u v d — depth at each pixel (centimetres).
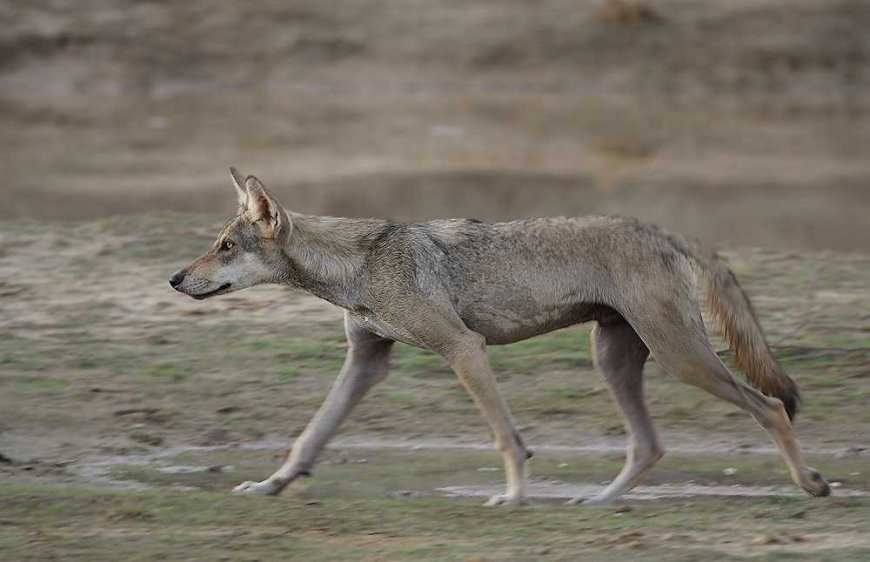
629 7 5384
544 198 3381
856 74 5238
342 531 1295
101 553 1208
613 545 1230
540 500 1547
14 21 5244
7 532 1274
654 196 3434
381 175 3638
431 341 1505
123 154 3872
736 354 1532
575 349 2008
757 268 2403
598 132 4391
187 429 1800
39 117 4438
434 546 1232
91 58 5153
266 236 1516
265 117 4541
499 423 1494
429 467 1670
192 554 1206
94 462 1688
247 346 2036
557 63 5238
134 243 2478
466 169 3750
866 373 1917
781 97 5088
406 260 1501
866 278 2347
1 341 2048
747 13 5438
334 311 2172
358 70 5228
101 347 2031
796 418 1803
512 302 1509
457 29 5384
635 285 1484
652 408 1841
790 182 3644
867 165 3912
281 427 1812
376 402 1861
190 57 5222
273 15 5434
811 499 1477
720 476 1630
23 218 2977
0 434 1767
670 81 5159
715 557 1175
